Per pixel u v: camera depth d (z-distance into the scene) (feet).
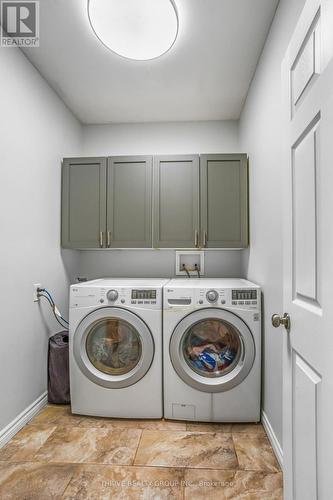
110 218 8.13
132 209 8.13
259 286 6.48
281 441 5.04
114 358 6.73
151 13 5.04
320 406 2.64
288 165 3.64
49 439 5.73
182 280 8.11
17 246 6.04
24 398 6.24
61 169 8.20
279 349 5.16
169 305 6.35
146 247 8.09
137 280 8.15
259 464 5.07
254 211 7.21
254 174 7.18
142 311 6.39
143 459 5.18
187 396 6.30
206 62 6.68
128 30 5.40
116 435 5.87
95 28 5.37
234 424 6.26
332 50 2.38
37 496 4.41
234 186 7.97
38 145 6.93
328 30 2.45
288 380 3.59
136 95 8.08
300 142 3.25
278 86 5.14
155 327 6.38
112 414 6.46
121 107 8.73
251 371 6.19
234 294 6.25
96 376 6.45
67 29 5.66
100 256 9.68
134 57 6.13
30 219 6.55
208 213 8.02
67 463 5.08
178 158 8.09
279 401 5.15
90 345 6.74
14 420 5.89
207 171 8.04
